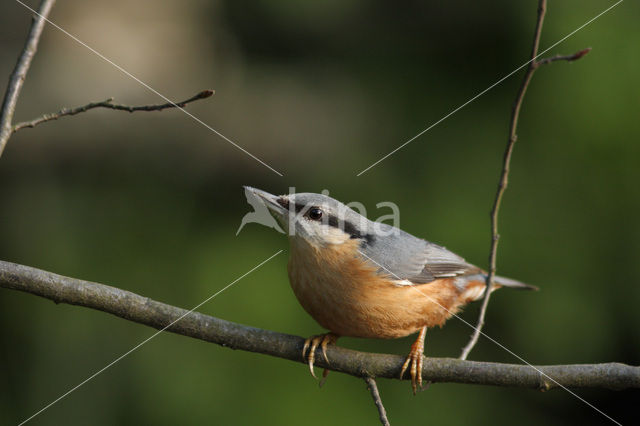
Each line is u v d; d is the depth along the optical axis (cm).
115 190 1215
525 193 1090
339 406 1012
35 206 1177
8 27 1385
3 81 1320
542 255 1062
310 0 1366
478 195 1105
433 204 1117
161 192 1221
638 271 1033
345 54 1375
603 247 1054
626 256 1044
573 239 1062
